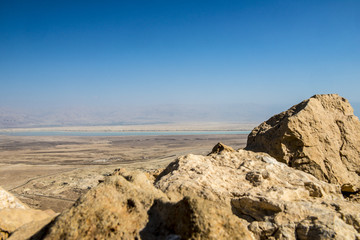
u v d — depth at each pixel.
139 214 6.35
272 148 14.20
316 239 7.22
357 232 7.67
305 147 13.65
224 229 5.86
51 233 5.81
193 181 9.41
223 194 9.18
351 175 13.77
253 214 8.69
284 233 7.65
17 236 6.41
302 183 10.17
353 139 14.86
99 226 5.92
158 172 14.28
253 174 10.29
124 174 8.17
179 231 5.85
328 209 8.55
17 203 9.48
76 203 6.33
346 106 16.28
